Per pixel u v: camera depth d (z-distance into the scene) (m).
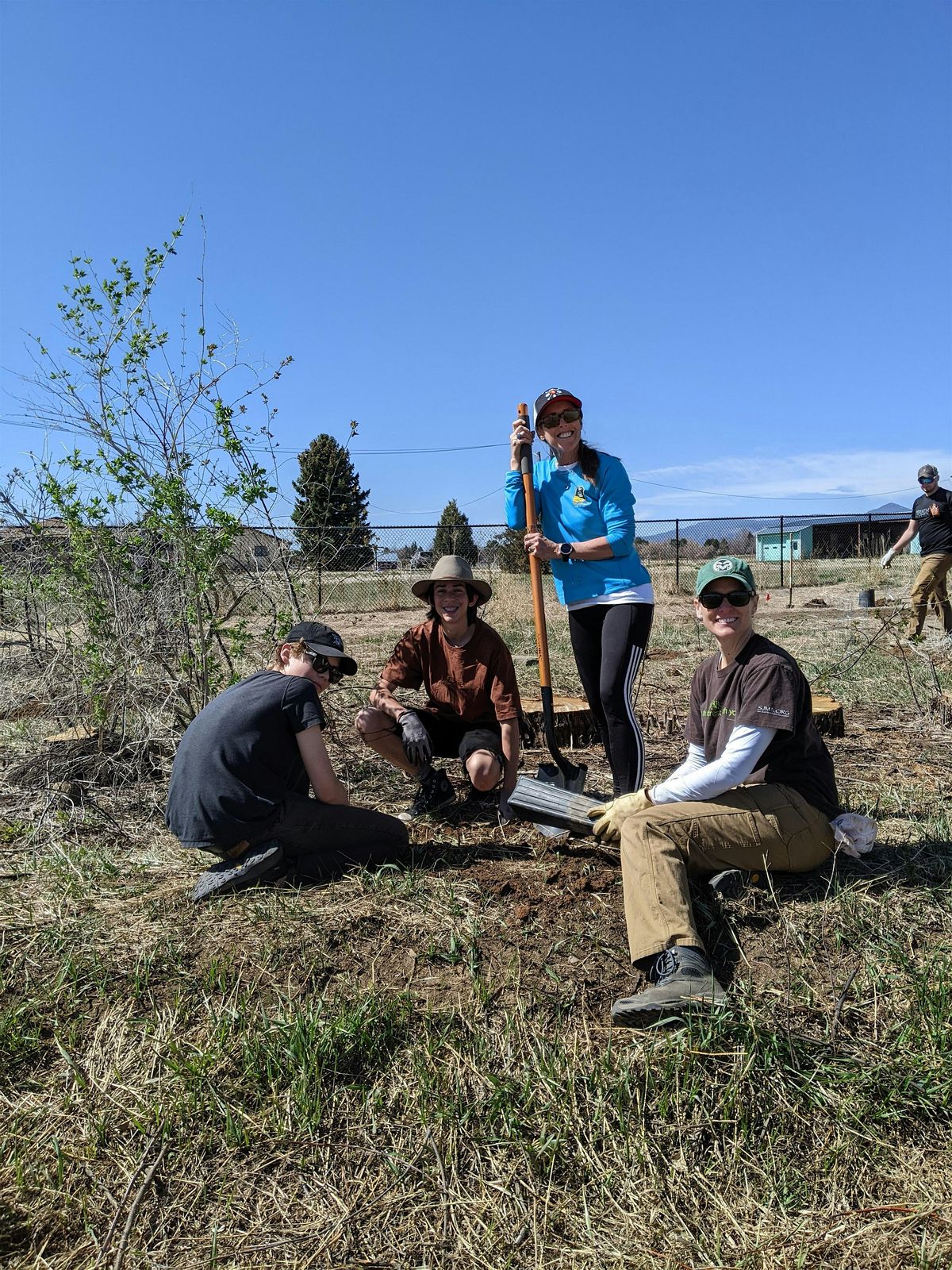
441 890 3.29
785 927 2.93
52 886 3.48
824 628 11.27
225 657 5.19
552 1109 2.34
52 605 5.10
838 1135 2.30
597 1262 2.01
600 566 3.77
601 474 3.71
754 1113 2.35
